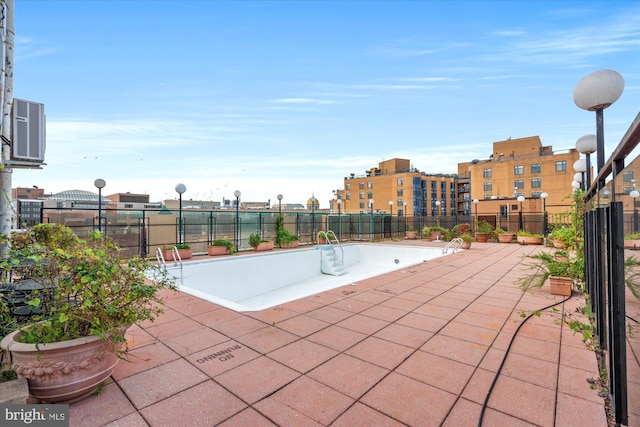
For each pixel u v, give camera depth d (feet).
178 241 36.88
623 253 6.52
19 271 8.21
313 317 14.65
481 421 7.21
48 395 7.27
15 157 13.76
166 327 13.21
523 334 12.64
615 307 6.95
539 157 150.20
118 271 8.59
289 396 8.18
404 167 217.97
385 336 12.37
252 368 9.67
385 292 19.62
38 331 7.53
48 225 8.86
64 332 7.80
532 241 51.06
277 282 37.42
